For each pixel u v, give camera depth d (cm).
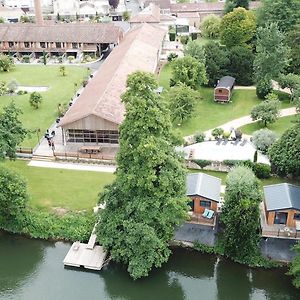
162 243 5506
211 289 5538
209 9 16750
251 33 12362
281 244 5859
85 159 7731
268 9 12400
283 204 5844
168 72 11775
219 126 8894
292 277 5569
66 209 6544
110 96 8512
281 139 7194
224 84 10100
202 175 6525
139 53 11088
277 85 10644
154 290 5538
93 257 5822
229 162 7238
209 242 5962
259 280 5575
